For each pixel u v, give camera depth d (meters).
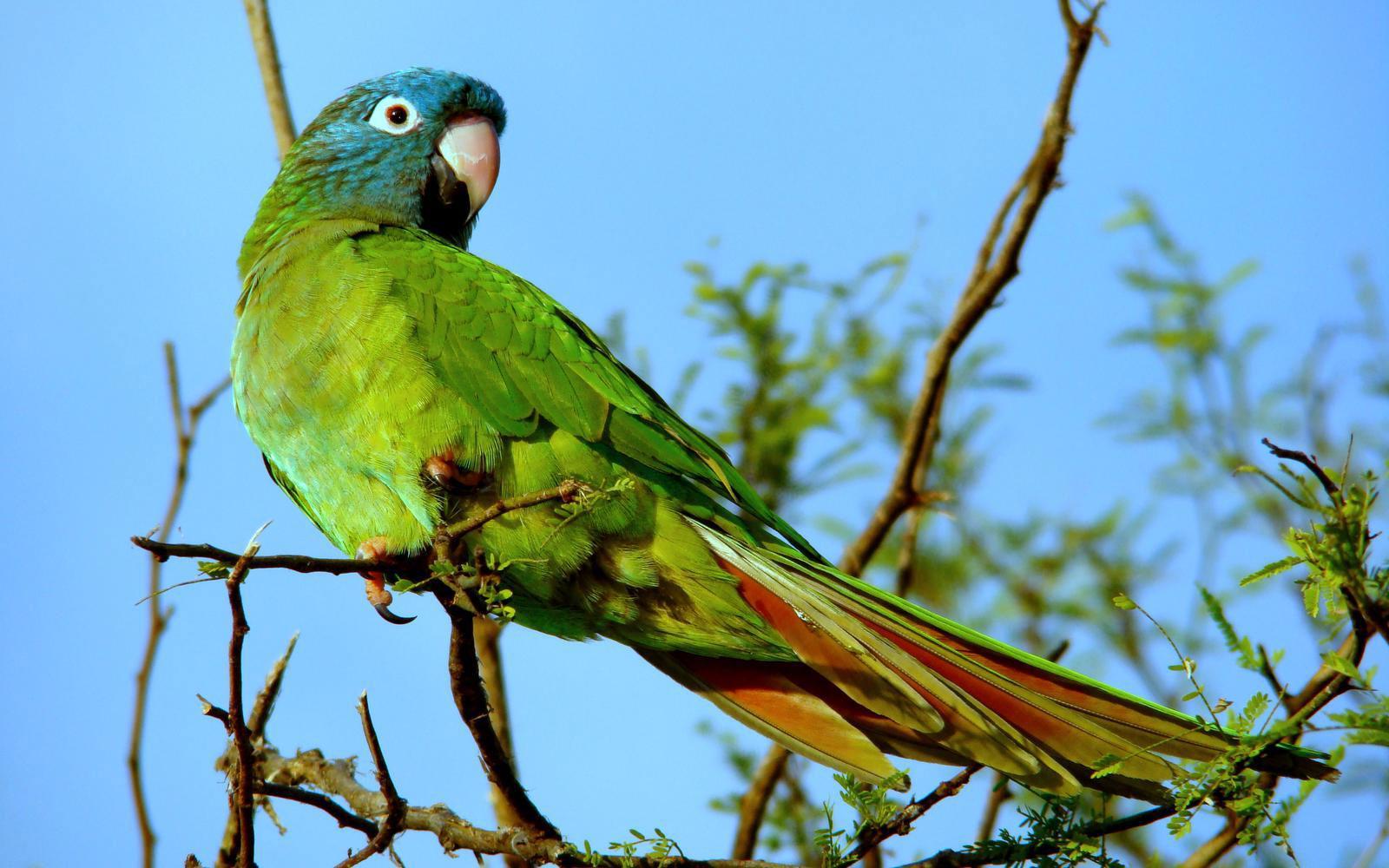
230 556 5.93
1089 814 8.20
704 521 8.43
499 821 9.97
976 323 10.41
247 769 6.45
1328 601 5.67
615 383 8.56
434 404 8.28
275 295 8.67
